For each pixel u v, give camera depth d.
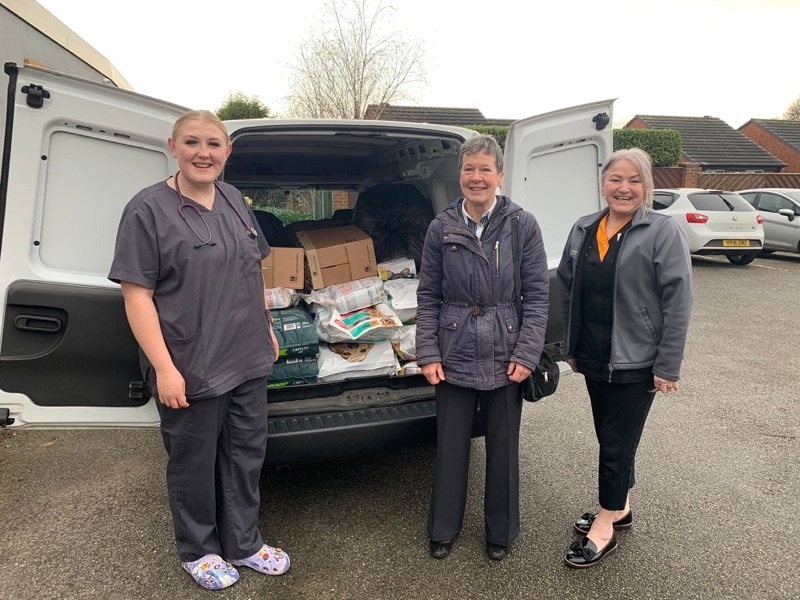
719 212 10.41
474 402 2.46
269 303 2.89
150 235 1.96
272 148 3.98
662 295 2.23
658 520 2.76
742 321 6.98
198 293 2.03
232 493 2.32
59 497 3.01
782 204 11.57
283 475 3.27
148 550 2.55
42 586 2.30
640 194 2.23
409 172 4.23
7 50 5.79
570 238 2.52
